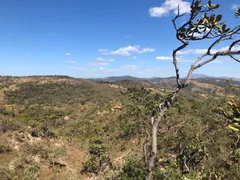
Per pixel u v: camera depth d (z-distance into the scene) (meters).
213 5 2.74
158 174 10.05
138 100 11.87
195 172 6.15
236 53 2.83
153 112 3.23
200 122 14.93
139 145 24.50
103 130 37.38
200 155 6.85
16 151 24.39
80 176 21.61
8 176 18.67
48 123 42.69
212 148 10.73
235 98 2.49
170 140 14.88
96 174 20.95
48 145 28.36
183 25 2.88
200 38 2.90
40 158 23.88
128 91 12.33
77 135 38.19
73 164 24.73
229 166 9.09
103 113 52.00
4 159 22.12
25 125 36.00
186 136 12.45
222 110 2.54
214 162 9.08
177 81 3.07
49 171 21.91
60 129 42.12
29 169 20.45
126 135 27.42
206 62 2.96
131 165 13.52
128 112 14.23
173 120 14.54
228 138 10.52
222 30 2.83
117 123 39.38
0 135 27.94
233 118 2.35
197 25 2.83
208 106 16.69
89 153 25.34
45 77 105.00
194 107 18.05
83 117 52.28
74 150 29.48
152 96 11.51
